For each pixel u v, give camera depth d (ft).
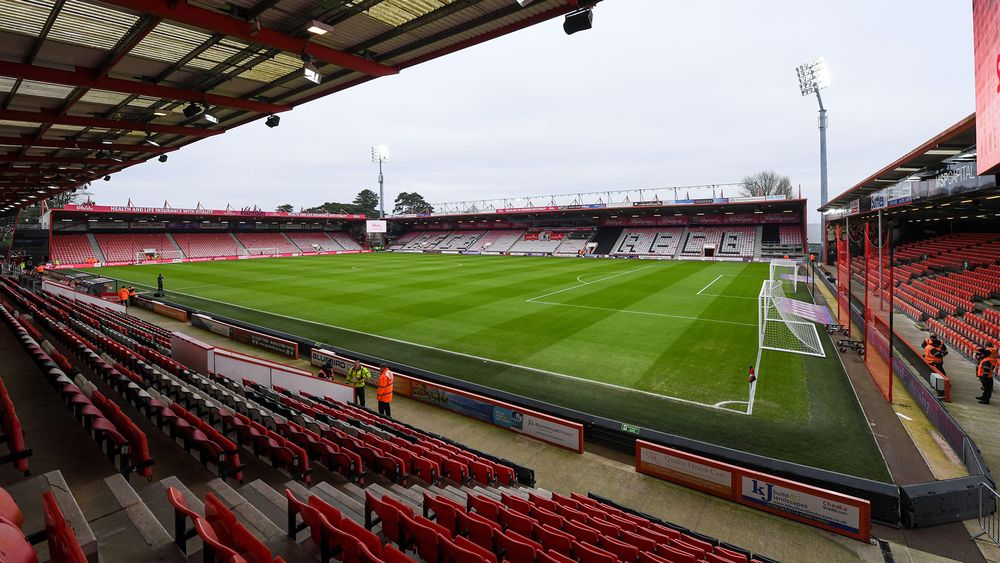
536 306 79.97
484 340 58.23
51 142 48.16
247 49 27.89
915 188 56.80
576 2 22.70
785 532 23.15
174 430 21.36
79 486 15.60
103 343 40.91
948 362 47.88
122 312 74.23
